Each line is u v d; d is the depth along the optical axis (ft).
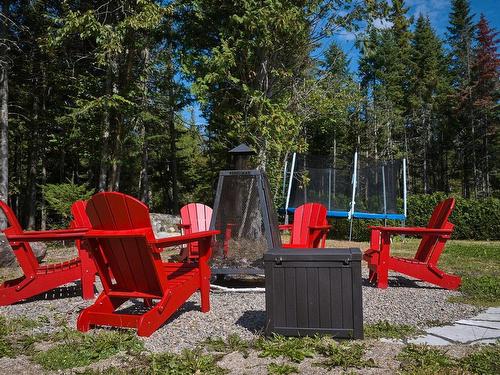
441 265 24.95
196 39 39.47
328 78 40.83
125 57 41.78
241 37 34.60
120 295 11.94
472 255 30.66
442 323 12.20
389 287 18.17
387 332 10.96
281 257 10.52
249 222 17.95
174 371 8.39
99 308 11.89
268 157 38.52
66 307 14.88
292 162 46.50
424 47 120.06
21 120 59.11
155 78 44.45
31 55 49.14
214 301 15.35
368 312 13.44
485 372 8.17
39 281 15.42
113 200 10.86
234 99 39.65
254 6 33.40
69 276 16.15
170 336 10.98
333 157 74.59
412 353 9.29
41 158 64.34
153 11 35.12
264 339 10.48
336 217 46.09
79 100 39.55
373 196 45.14
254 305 14.57
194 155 84.74
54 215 65.05
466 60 122.72
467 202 52.85
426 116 113.50
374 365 8.64
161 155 78.33
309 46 38.93
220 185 18.43
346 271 10.32
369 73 104.27
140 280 11.91
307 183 43.29
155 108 48.80
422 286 18.57
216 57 33.17
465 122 113.19
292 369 8.39
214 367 8.63
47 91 57.93
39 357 9.48
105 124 40.98
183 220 23.90
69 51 46.03
